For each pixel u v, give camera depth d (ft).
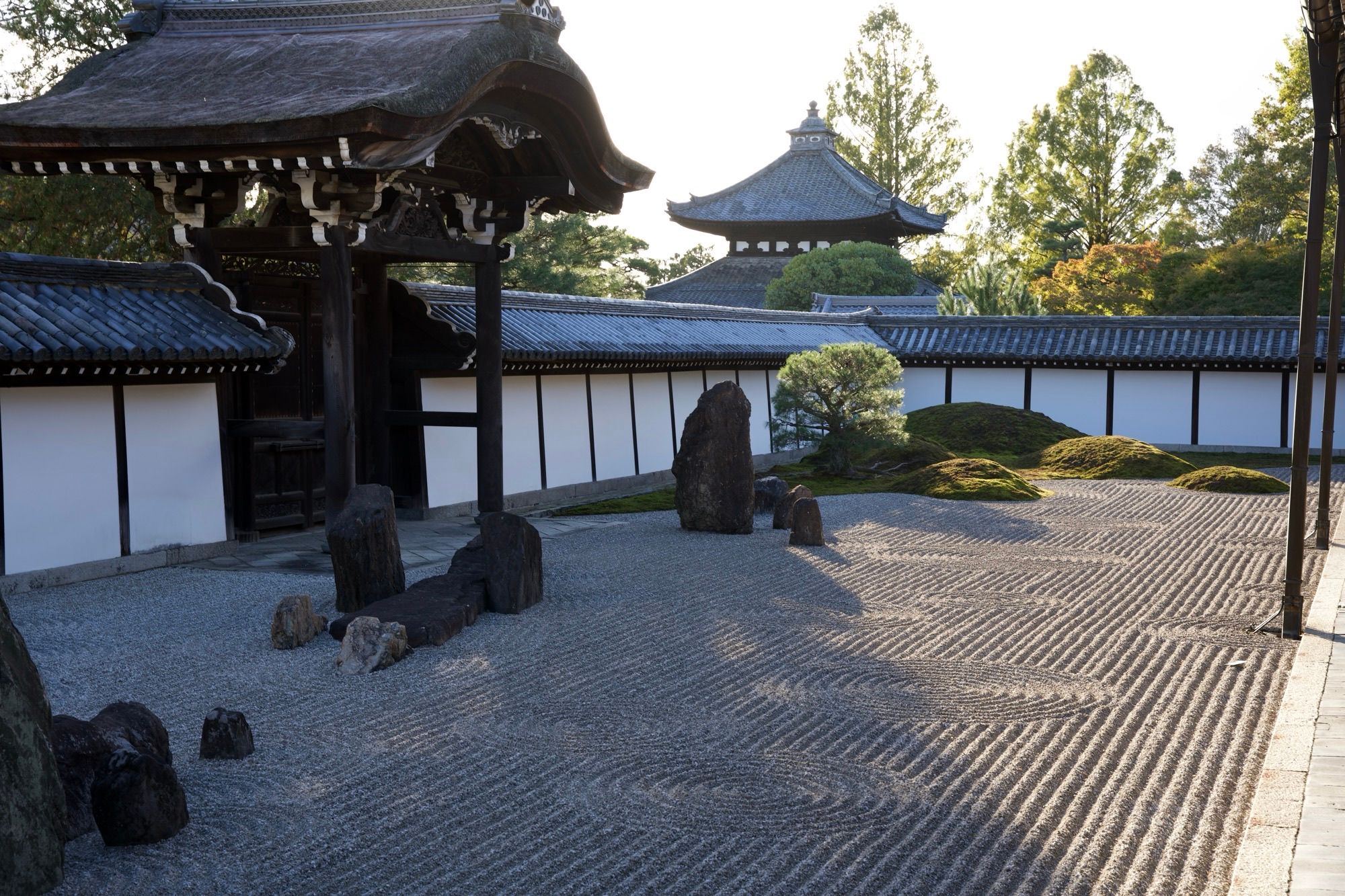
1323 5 30.60
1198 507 61.52
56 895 16.79
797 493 54.65
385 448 55.88
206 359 42.47
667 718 25.13
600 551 46.93
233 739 22.36
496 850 18.33
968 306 137.49
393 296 56.03
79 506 40.45
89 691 26.94
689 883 17.16
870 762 22.40
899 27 198.70
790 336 97.40
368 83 42.60
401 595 34.22
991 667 29.50
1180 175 189.06
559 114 49.42
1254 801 19.51
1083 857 17.98
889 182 202.18
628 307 78.43
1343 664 28.99
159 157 41.81
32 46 82.43
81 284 42.32
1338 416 93.61
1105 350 97.81
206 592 38.47
